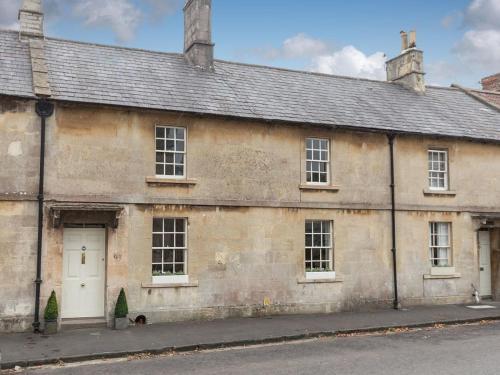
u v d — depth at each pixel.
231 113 15.46
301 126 16.53
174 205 14.80
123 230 14.15
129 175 14.36
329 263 16.81
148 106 14.46
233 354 11.18
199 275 14.95
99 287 14.12
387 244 17.56
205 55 17.61
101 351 10.99
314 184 16.80
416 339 12.77
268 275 15.80
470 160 19.27
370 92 19.97
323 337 13.12
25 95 13.30
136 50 17.34
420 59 21.31
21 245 13.09
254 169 15.88
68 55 15.73
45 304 13.19
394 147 18.02
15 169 13.20
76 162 13.82
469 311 16.73
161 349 11.30
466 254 18.84
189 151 15.12
